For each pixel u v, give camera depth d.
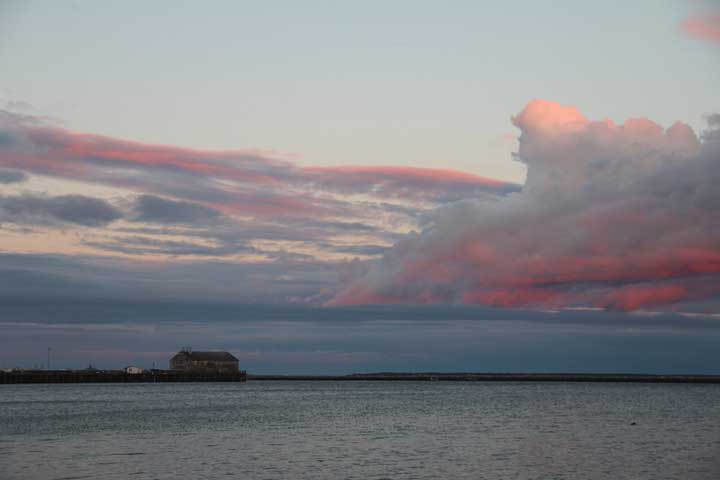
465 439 78.75
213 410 124.38
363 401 164.00
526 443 75.19
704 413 122.69
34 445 71.06
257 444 73.06
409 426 94.69
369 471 56.94
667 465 60.31
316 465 59.66
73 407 131.25
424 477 54.47
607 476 55.22
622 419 108.44
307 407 136.50
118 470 56.59
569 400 173.62
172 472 55.88
